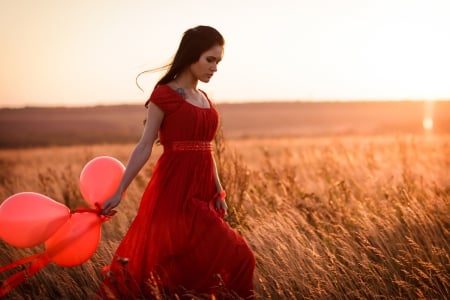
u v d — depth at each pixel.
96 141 79.75
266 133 90.38
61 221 4.21
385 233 5.52
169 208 4.23
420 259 4.74
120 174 4.46
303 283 4.65
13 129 108.62
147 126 4.23
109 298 4.23
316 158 11.31
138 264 4.28
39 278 5.33
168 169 4.28
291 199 7.16
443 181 8.02
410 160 10.09
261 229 5.63
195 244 4.16
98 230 4.36
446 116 113.44
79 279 5.36
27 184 10.07
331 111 135.12
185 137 4.26
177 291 4.20
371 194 7.48
